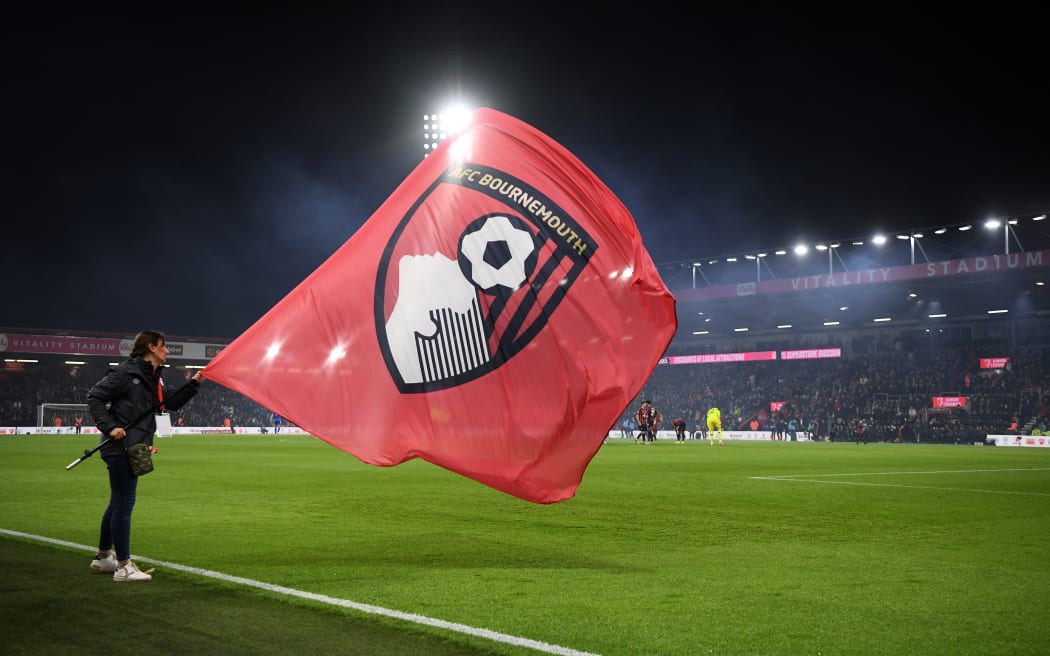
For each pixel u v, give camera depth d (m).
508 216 9.18
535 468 8.77
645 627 6.41
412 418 8.84
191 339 75.19
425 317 9.04
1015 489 18.41
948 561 9.36
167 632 6.15
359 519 12.76
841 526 12.27
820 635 6.23
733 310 69.56
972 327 65.94
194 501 15.12
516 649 5.79
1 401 71.50
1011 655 5.80
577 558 9.47
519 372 8.88
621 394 8.73
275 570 8.57
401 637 6.05
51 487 17.33
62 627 6.28
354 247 9.26
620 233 8.97
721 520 12.89
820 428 63.38
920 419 61.31
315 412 8.73
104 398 7.88
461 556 9.55
